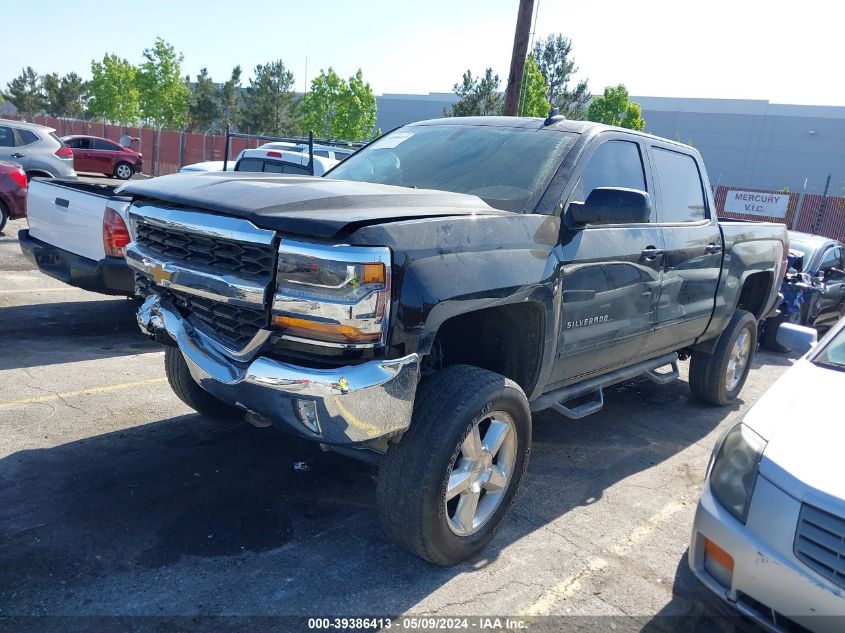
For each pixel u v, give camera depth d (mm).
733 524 2543
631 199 3305
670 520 3820
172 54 55688
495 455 3248
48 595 2717
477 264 2920
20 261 9492
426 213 2902
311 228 2582
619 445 4895
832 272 9492
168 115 56281
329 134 46844
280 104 59781
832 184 64812
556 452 4668
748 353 6016
